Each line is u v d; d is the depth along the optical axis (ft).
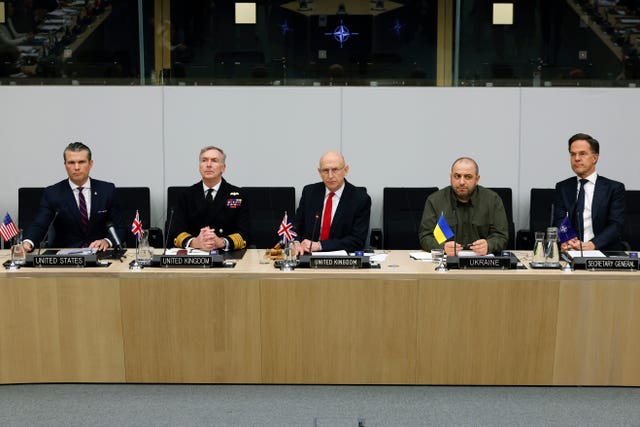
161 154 18.21
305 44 18.06
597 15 17.81
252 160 18.25
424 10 17.97
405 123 18.17
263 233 17.10
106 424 10.18
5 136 18.08
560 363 11.32
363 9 17.98
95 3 17.92
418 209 17.25
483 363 11.36
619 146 18.08
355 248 13.25
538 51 17.98
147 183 18.26
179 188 17.17
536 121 18.10
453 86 18.16
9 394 11.27
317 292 11.28
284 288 11.28
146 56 18.11
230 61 18.13
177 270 11.39
